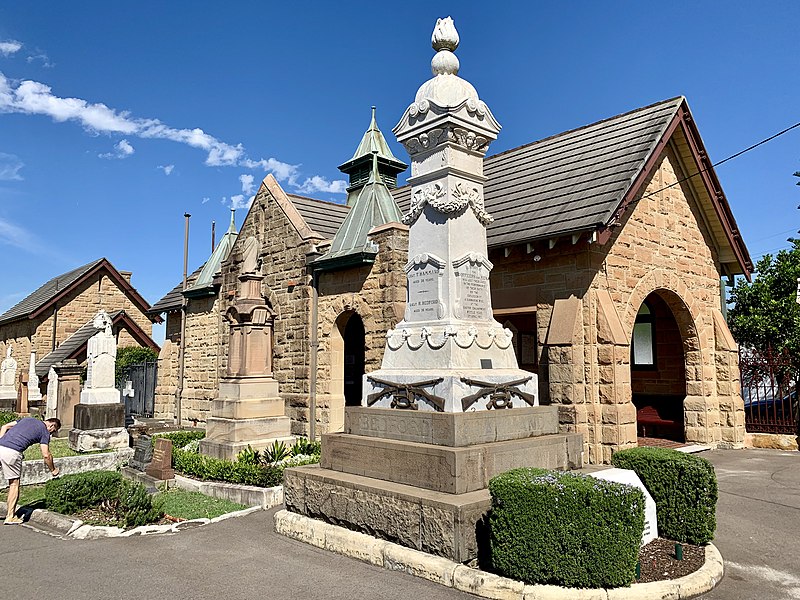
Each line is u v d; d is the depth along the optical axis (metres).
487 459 6.57
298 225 17.41
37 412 23.94
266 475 10.32
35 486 12.27
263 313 13.69
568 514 5.24
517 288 14.13
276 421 13.27
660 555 6.33
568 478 5.58
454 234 7.95
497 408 7.34
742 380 18.73
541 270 13.73
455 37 8.61
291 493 7.92
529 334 16.89
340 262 15.52
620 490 5.35
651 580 5.60
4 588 5.96
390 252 14.51
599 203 12.78
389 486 6.73
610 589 5.18
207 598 5.64
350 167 23.36
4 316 37.44
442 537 5.92
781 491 10.33
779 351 21.48
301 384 16.78
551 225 13.08
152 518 8.59
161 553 7.05
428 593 5.54
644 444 15.85
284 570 6.33
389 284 14.44
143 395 28.08
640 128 14.92
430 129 8.09
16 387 29.42
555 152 16.77
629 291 13.93
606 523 5.22
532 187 15.50
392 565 6.18
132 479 12.20
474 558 5.89
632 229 14.25
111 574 6.34
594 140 15.92
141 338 31.94
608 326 12.61
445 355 7.39
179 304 24.12
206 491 10.66
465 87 8.41
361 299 15.23
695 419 15.96
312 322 16.62
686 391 16.25
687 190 16.44
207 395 21.50
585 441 12.56
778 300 22.98
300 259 17.11
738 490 10.41
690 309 15.93
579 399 12.66
